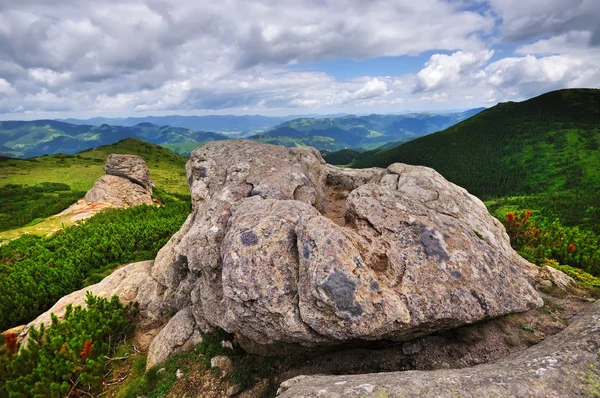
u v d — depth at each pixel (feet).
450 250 36.17
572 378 22.11
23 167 363.56
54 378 41.27
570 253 63.05
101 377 43.24
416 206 42.55
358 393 22.71
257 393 35.99
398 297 31.78
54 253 105.09
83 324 49.80
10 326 71.31
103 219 142.31
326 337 31.55
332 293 30.14
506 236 52.34
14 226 169.58
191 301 52.80
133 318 58.23
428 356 33.81
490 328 35.22
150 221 127.03
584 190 531.09
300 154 68.90
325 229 34.65
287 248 35.14
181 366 42.75
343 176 74.18
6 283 83.20
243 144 69.26
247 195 51.65
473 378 23.27
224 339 43.57
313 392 24.12
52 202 218.38
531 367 23.91
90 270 93.56
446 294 32.71
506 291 35.53
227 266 34.24
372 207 41.96
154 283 62.80
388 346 35.55
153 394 39.86
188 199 279.90
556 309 38.60
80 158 443.73
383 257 36.04
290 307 31.50
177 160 563.89
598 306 34.37
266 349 38.37
